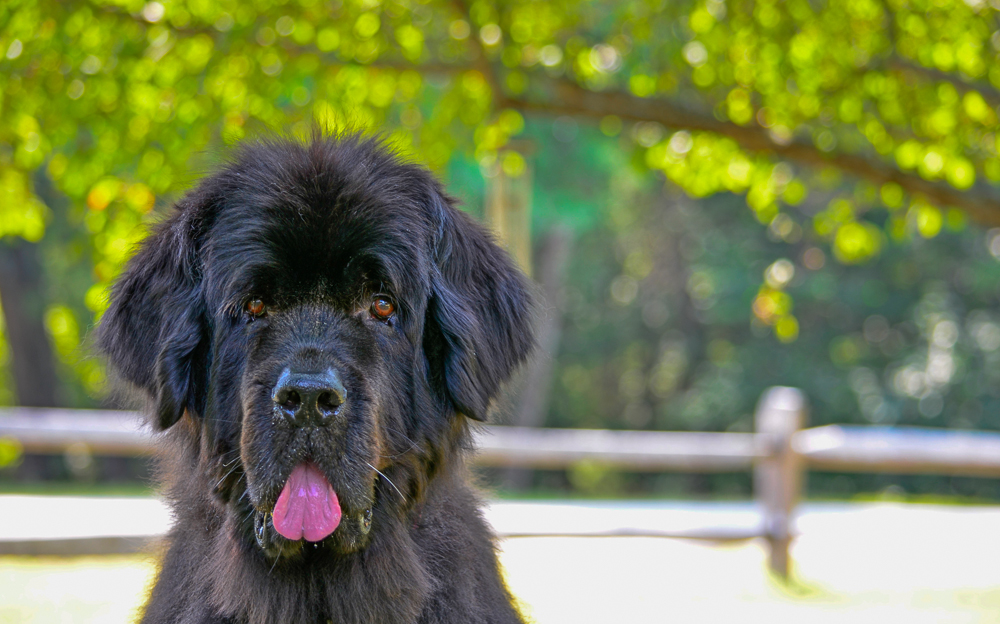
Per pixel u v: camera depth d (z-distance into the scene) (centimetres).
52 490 1475
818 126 716
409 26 674
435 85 1000
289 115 626
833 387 2509
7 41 573
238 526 352
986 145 678
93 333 425
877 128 691
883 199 705
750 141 688
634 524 1010
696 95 754
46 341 2598
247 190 363
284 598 353
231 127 555
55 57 594
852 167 684
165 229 381
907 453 1057
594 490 2672
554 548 1107
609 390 3164
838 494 2505
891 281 2527
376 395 341
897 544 1199
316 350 331
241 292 348
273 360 334
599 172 2169
